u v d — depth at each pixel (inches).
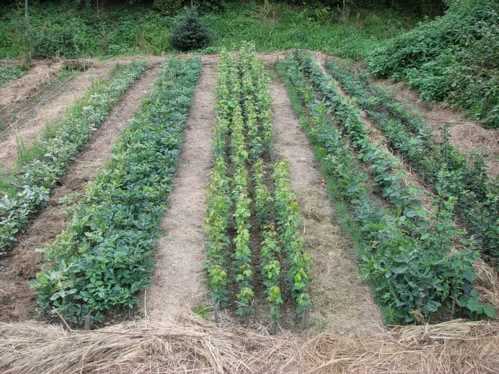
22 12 818.2
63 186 321.1
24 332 192.5
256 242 255.1
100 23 796.6
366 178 305.9
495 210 264.5
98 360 179.3
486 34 480.7
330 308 211.6
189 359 181.0
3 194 303.3
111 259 218.7
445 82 471.8
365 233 257.4
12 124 443.8
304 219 278.2
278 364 180.1
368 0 915.4
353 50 708.0
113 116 449.4
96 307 202.7
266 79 526.6
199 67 596.4
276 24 828.6
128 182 301.6
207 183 320.8
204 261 241.9
